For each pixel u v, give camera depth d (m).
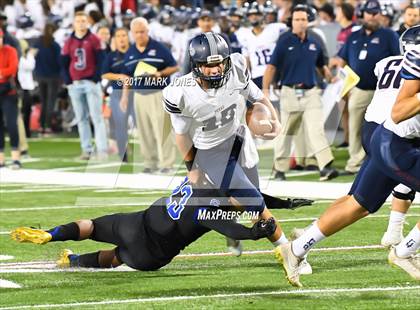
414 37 16.89
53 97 48.22
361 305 16.56
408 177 16.78
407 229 24.14
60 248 22.42
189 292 17.80
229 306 16.61
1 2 51.12
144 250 18.53
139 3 51.19
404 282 18.36
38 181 34.38
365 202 17.02
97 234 18.94
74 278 19.22
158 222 18.27
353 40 33.41
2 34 38.19
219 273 19.52
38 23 51.75
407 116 16.12
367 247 21.98
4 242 23.17
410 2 34.03
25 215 26.94
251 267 20.11
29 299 17.44
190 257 21.31
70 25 50.91
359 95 33.44
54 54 47.19
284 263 17.38
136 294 17.70
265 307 16.50
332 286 18.12
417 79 16.06
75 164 39.19
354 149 34.19
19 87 40.97
